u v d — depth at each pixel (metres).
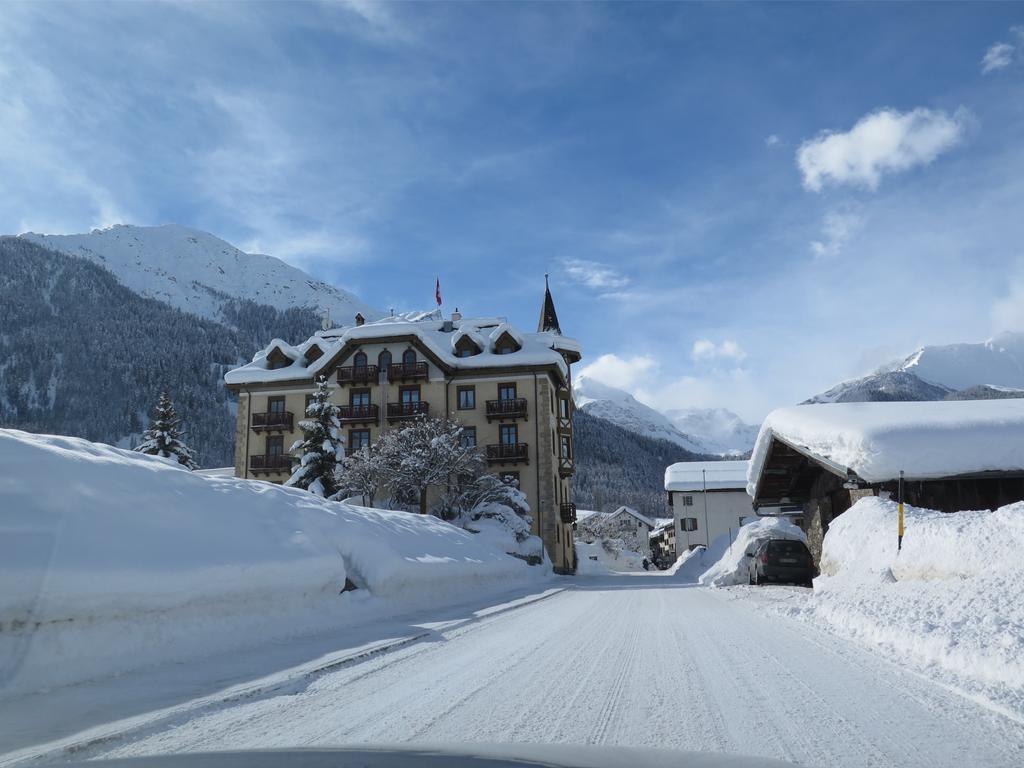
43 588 6.03
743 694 5.45
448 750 2.34
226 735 4.35
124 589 6.78
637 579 32.56
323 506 13.20
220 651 7.58
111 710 4.96
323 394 39.16
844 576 13.32
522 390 43.62
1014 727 4.44
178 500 9.09
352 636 9.16
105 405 164.25
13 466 7.15
